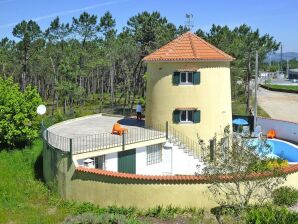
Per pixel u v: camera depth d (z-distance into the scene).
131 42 74.44
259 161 22.89
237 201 23.23
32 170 32.53
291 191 24.94
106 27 84.56
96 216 22.27
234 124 41.28
